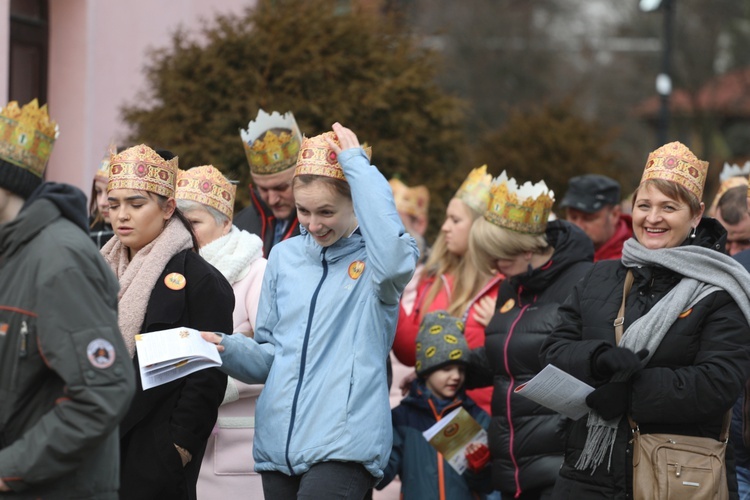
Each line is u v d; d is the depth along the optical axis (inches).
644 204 274.4
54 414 204.1
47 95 566.6
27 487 205.2
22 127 216.1
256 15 586.2
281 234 383.6
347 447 265.4
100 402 203.5
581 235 339.9
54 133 221.9
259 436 276.2
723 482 258.4
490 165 990.4
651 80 2309.3
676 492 255.0
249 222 393.4
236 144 546.9
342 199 275.7
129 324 282.8
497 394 335.3
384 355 276.8
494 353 336.8
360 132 593.9
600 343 267.6
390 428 275.4
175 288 288.0
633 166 2149.4
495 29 2030.0
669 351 263.0
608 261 285.9
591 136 1011.3
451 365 361.1
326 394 269.1
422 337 366.0
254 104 552.4
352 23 600.4
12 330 206.1
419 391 367.9
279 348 279.4
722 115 2352.4
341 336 273.4
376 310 273.4
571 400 268.1
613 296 277.0
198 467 293.3
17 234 209.5
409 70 609.3
